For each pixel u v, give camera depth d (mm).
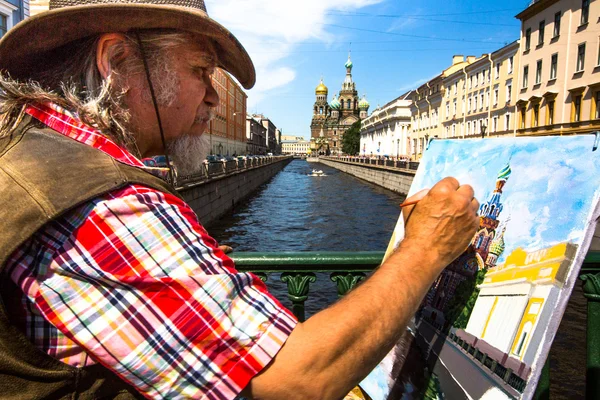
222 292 670
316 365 667
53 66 858
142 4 764
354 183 48312
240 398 791
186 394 656
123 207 676
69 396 704
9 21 15695
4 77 865
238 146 67750
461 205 829
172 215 711
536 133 29031
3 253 653
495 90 35469
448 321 1189
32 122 773
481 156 1374
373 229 20062
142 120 854
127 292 656
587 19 24359
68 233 671
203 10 861
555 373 5891
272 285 8781
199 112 921
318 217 23625
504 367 935
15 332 669
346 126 132125
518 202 1121
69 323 655
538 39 28984
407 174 32594
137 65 824
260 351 661
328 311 724
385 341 718
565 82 26125
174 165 949
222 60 1020
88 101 814
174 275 668
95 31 801
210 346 655
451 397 1071
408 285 765
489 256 1139
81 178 683
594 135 982
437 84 49906
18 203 664
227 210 25453
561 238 938
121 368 652
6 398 670
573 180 987
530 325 909
